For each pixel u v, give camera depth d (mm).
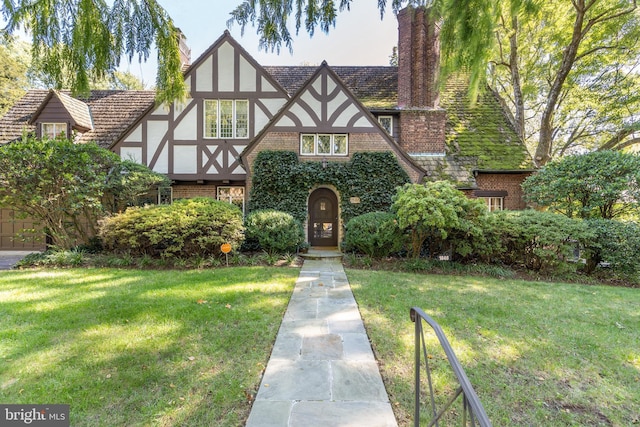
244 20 2633
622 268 7059
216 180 10664
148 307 4289
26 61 15227
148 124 10578
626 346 3467
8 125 11180
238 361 2982
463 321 4062
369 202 9898
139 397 2426
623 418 2354
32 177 7312
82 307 4293
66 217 8875
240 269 7047
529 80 15430
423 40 11125
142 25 2627
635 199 7750
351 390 2545
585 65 13242
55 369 2783
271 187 9953
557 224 7270
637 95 12477
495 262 7949
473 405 1187
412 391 2572
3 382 2605
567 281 6926
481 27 2229
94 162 8305
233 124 10734
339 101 10117
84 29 2404
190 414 2256
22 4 2225
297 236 8703
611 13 11117
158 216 7461
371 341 3455
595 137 16375
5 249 10820
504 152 11367
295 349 3246
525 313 4441
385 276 6621
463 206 7301
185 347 3209
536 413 2375
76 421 2184
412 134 11133
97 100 12469
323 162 9922
